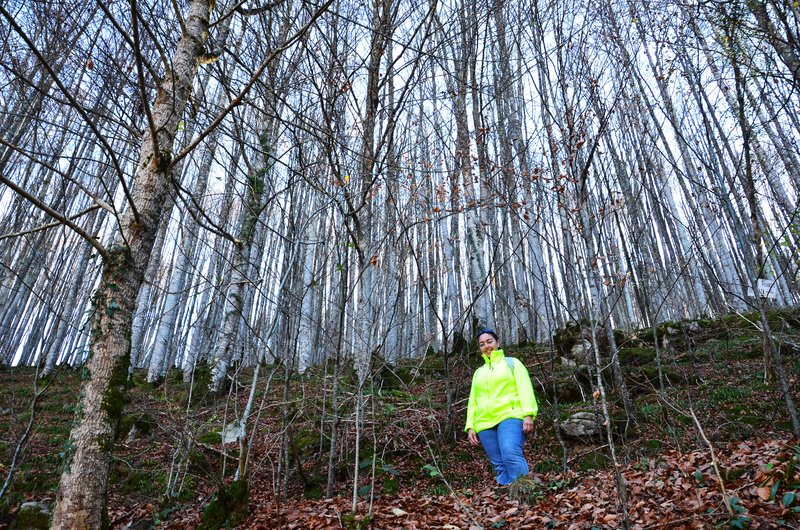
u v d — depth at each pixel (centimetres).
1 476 513
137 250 306
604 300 501
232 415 707
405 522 341
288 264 477
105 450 269
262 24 486
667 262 1218
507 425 388
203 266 1694
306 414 612
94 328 288
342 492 485
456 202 757
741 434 495
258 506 433
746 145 456
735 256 1182
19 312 1880
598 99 461
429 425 635
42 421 808
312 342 1136
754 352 778
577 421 562
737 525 239
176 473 489
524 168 651
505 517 332
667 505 302
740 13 455
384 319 638
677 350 864
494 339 423
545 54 467
